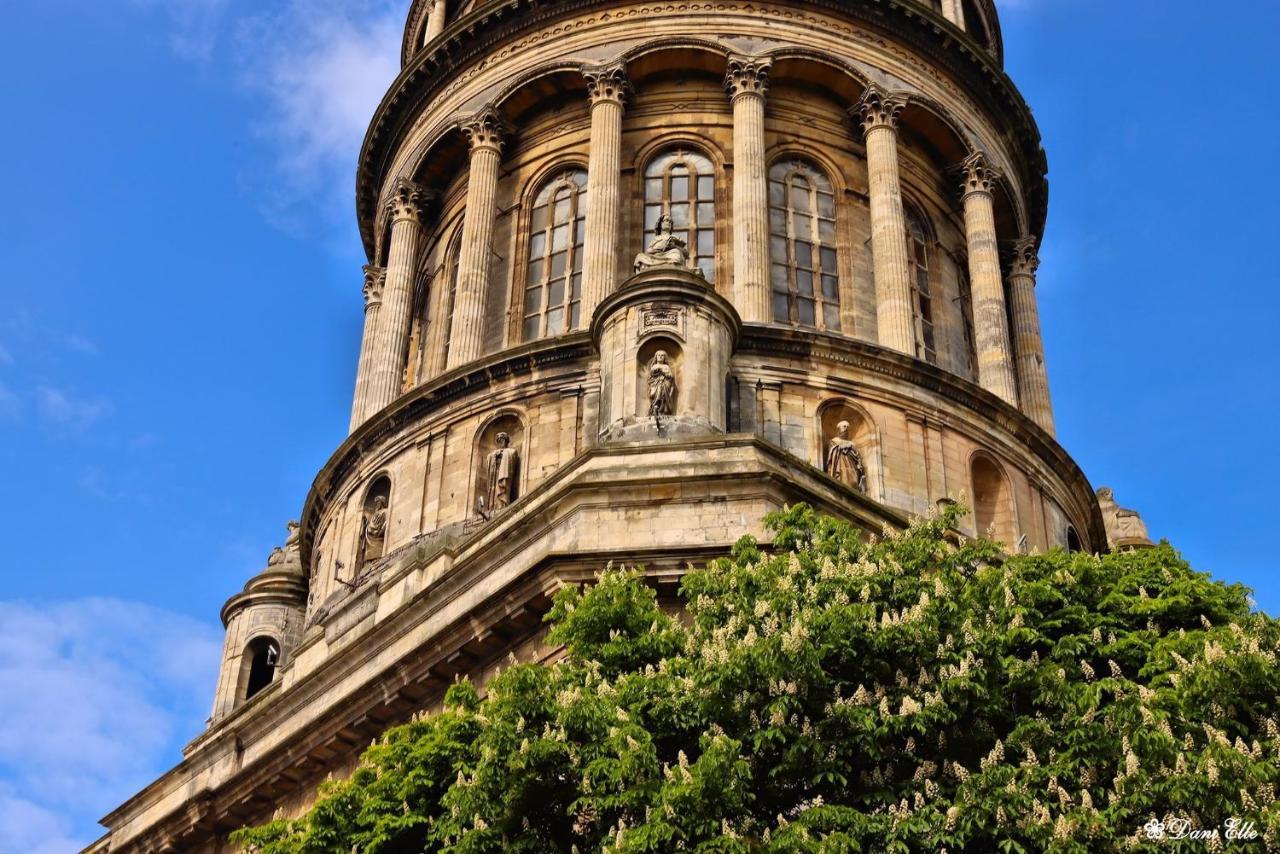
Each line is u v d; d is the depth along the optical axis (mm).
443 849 29078
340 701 41719
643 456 40156
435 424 50344
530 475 47438
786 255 53844
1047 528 50688
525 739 28906
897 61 57188
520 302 54469
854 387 48625
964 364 55656
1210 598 33875
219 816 45312
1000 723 29844
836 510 39906
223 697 59875
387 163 62438
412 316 58688
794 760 28219
